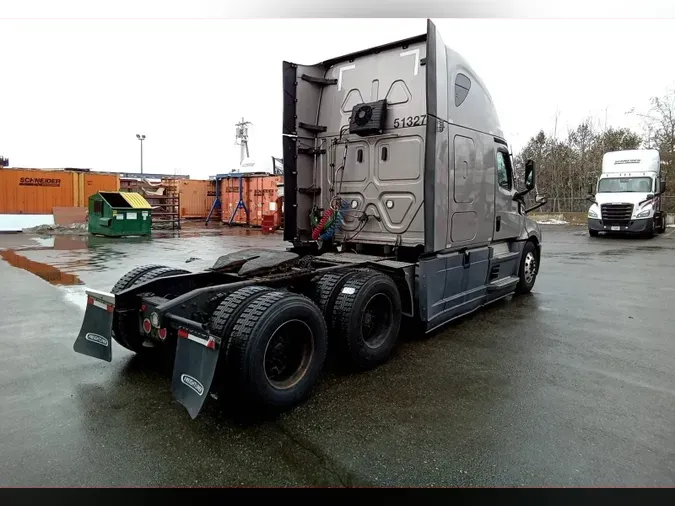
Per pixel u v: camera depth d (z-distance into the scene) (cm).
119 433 324
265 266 473
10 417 346
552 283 921
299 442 314
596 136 3838
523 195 757
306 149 630
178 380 339
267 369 356
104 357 413
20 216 2164
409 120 550
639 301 755
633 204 1964
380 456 296
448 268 555
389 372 443
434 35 488
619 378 428
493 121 654
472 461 291
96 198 1944
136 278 469
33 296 746
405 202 557
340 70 615
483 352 500
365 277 454
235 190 2742
